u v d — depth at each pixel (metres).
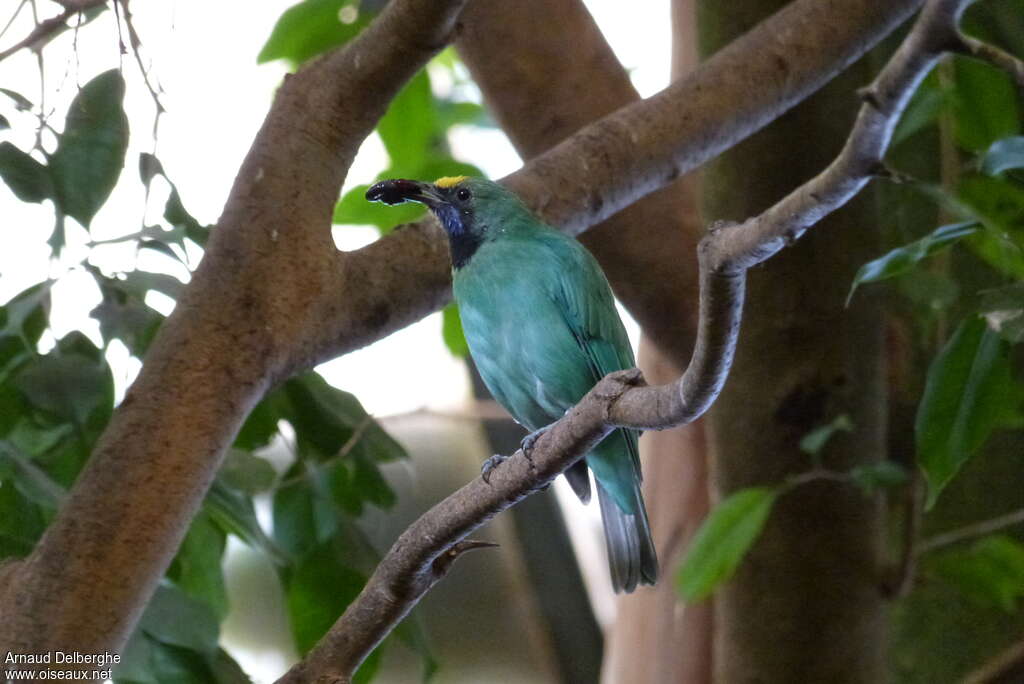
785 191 10.76
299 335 7.44
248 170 7.51
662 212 11.18
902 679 11.41
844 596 10.46
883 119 6.04
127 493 6.65
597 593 16.02
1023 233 10.02
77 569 6.51
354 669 7.10
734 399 10.78
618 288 11.32
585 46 11.08
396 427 17.36
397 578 6.88
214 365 7.04
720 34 11.04
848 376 10.53
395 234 8.17
